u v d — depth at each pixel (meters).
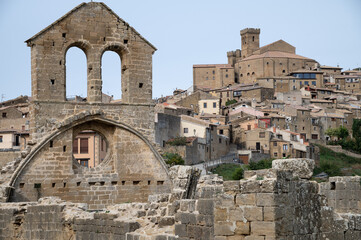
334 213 30.25
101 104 58.31
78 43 58.38
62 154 56.28
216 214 26.81
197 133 183.25
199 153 175.75
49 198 49.31
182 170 48.16
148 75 60.56
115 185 58.06
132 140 59.16
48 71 56.75
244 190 26.39
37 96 56.16
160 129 170.25
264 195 26.00
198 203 31.55
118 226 40.16
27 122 163.75
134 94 59.78
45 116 56.12
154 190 59.12
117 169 58.31
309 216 28.14
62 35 57.66
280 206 26.09
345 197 38.06
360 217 30.59
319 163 196.38
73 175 56.53
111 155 58.91
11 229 49.16
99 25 59.22
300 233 27.30
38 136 55.69
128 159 58.81
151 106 60.12
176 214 32.66
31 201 54.59
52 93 56.62
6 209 49.22
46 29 57.03
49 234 47.00
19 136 152.25
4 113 169.38
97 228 42.34
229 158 188.75
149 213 40.19
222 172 165.38
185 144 169.12
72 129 57.00
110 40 59.53
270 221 25.80
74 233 44.66
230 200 26.59
